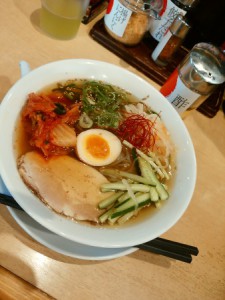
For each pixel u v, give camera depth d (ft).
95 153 0.71
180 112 0.86
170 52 0.90
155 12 0.85
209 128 0.95
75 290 0.58
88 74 0.76
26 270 0.57
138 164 0.73
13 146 0.60
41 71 0.67
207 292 0.67
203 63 0.78
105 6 1.01
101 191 0.64
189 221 0.75
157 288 0.63
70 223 0.53
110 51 0.95
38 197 0.56
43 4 0.82
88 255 0.57
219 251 0.73
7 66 0.78
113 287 0.61
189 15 0.96
